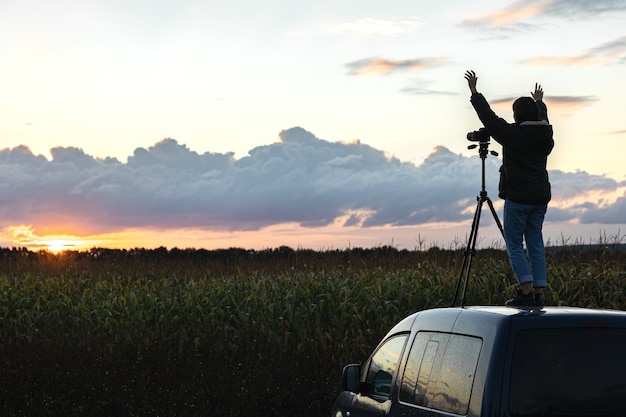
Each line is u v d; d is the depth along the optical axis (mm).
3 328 19344
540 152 8406
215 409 12023
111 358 14484
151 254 29812
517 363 4859
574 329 4922
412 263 21188
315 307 17766
